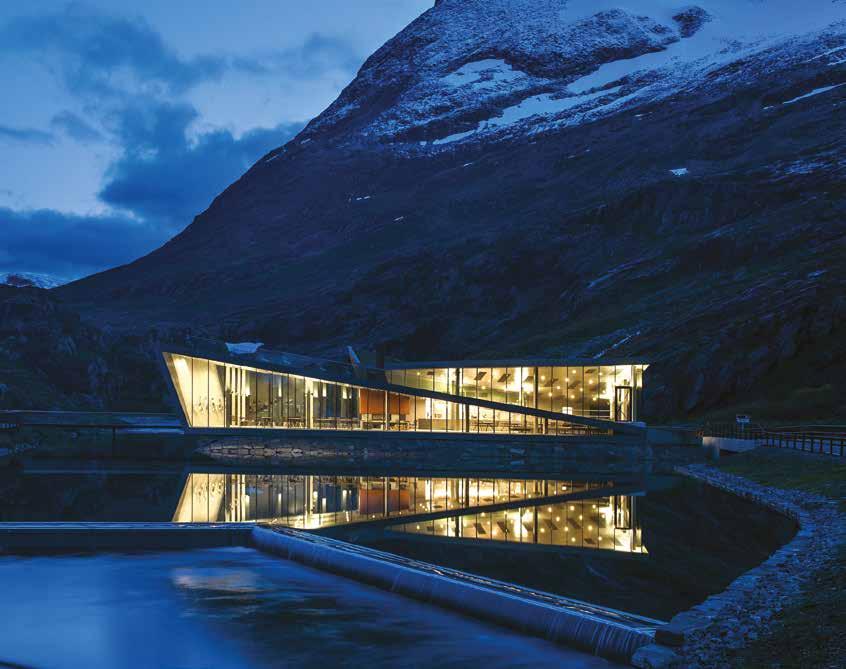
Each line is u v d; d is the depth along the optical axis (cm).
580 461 7062
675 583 1991
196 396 7300
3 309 12419
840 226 18988
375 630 1418
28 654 1288
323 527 2975
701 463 6319
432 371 8231
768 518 3275
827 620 1321
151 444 8250
